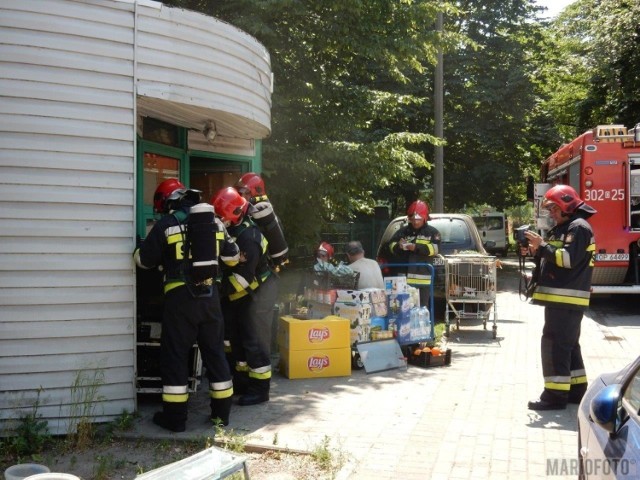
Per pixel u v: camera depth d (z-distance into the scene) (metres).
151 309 6.64
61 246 5.48
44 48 5.41
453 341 9.99
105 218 5.62
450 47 13.84
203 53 6.35
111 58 5.66
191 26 6.20
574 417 6.14
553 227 6.51
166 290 5.68
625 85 21.78
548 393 6.32
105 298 5.63
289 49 12.07
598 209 12.48
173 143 8.18
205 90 6.40
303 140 12.34
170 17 6.01
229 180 9.35
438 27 15.58
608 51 21.50
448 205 25.83
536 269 6.48
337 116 13.05
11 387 5.35
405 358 8.20
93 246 5.58
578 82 25.67
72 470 4.90
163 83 5.97
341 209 13.49
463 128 23.33
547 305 6.32
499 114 24.08
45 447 5.32
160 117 7.52
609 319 12.25
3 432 5.30
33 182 5.39
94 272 5.59
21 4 5.34
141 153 7.43
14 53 5.33
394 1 12.39
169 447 5.36
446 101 24.09
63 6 5.46
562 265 6.16
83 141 5.55
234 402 6.66
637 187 12.41
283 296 12.44
